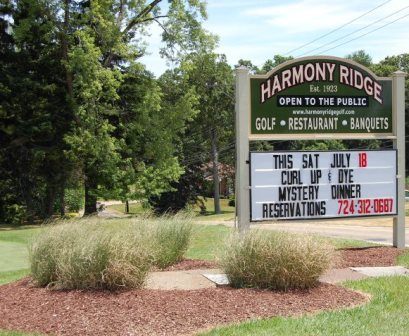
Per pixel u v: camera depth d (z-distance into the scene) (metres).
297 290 8.27
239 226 11.81
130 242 8.66
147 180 35.50
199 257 12.86
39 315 7.21
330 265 8.82
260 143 57.56
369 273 10.20
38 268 8.93
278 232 8.81
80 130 31.92
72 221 10.58
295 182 12.20
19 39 32.44
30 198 37.50
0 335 6.50
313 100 12.62
